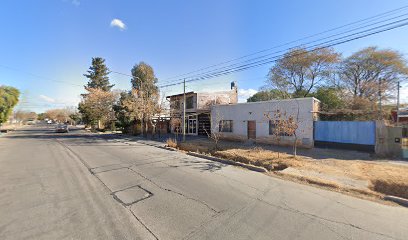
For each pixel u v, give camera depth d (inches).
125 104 949.8
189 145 605.9
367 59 963.3
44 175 297.9
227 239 141.9
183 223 163.8
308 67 1044.5
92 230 152.6
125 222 164.6
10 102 1176.2
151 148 597.0
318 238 144.7
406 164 371.2
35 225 159.5
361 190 240.2
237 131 703.7
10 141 785.6
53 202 202.5
